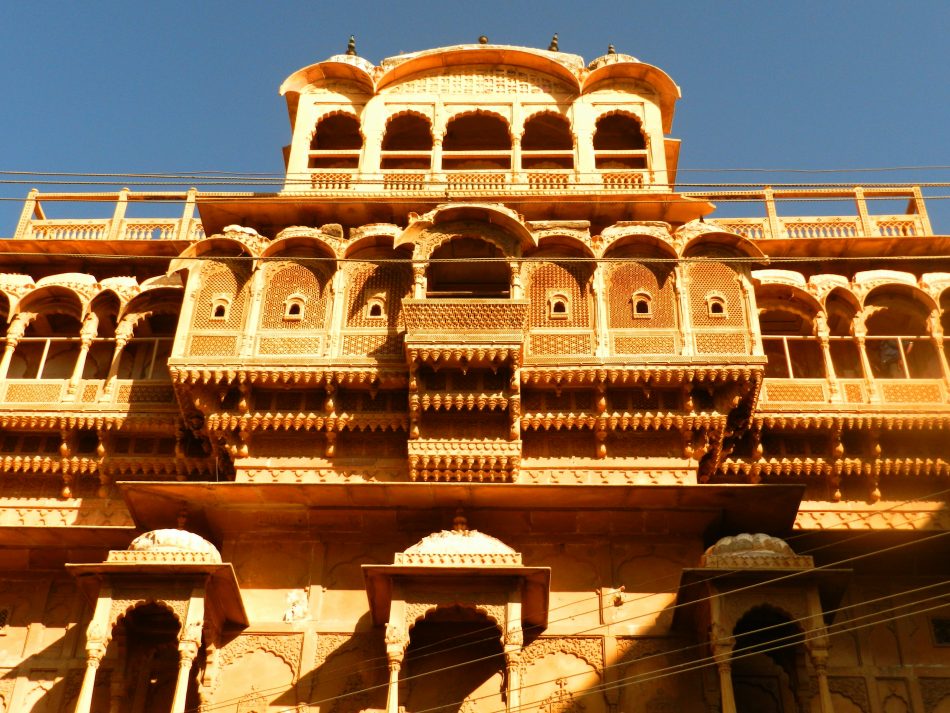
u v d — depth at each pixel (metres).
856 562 17.86
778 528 17.02
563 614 16.28
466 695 15.48
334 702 15.53
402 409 17.67
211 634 15.68
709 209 20.53
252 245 18.78
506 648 14.45
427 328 17.25
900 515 18.48
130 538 17.33
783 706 15.83
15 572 17.89
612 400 17.69
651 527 17.03
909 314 19.86
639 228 18.73
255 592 16.53
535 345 17.77
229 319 18.20
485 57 23.42
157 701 15.99
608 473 17.42
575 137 22.36
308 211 20.59
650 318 18.02
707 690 15.26
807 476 18.67
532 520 16.98
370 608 15.64
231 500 16.72
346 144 24.22
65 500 18.62
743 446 18.66
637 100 23.05
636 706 15.38
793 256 20.69
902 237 20.22
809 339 19.48
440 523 17.00
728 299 18.17
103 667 16.64
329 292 18.48
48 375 19.89
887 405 18.47
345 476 17.45
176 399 18.58
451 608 15.30
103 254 20.78
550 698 15.52
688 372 17.36
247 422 17.55
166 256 20.70
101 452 18.58
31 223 21.41
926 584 17.89
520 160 22.16
